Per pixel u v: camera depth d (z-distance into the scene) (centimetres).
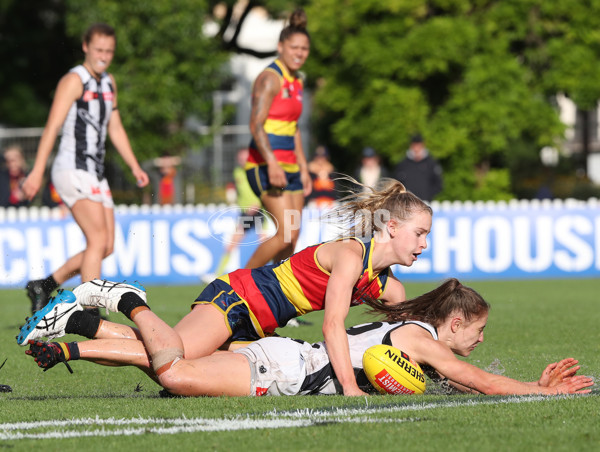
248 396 1503
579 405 1364
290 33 2623
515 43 7231
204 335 1577
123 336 1570
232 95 10406
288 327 2697
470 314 1605
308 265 1636
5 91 8919
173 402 1443
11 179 5178
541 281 4791
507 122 6894
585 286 4419
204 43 7600
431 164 4959
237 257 4756
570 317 2961
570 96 7162
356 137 7281
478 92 6906
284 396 1502
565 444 1116
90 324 1552
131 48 7412
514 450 1088
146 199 6253
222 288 1655
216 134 7894
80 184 2461
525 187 8756
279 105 2617
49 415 1348
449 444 1120
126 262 4750
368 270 1609
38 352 1459
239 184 4994
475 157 7019
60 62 9156
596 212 5047
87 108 2475
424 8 6969
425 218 1612
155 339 1496
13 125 8925
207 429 1223
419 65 6894
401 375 1479
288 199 2655
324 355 1538
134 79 7412
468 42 6825
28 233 4803
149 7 7375
